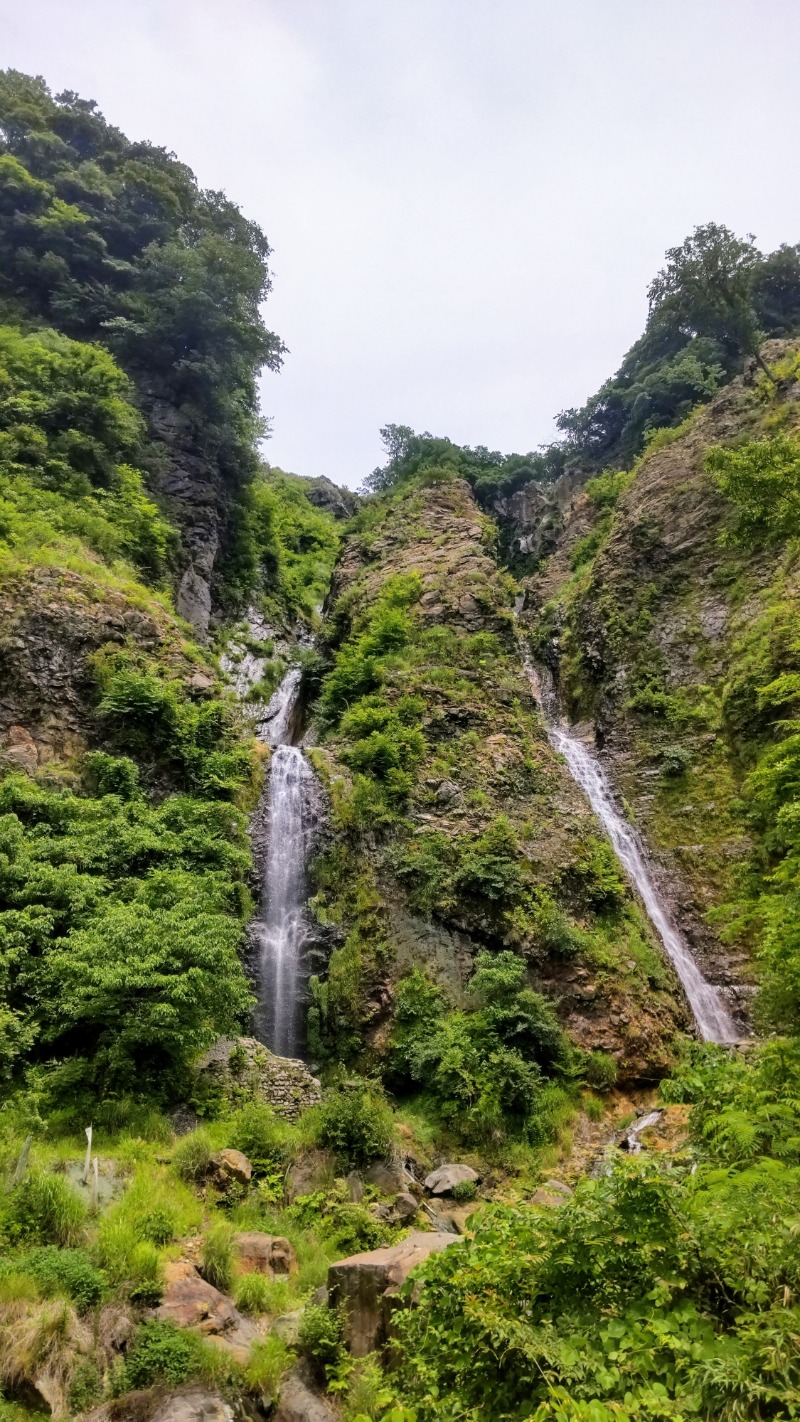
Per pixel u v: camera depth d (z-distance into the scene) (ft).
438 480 131.95
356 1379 19.19
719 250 122.72
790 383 97.66
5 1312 18.99
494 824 59.82
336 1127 35.09
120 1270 21.89
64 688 54.70
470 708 72.54
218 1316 21.67
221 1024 37.14
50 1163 27.20
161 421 106.73
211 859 49.32
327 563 150.82
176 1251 24.35
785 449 40.42
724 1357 11.31
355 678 80.12
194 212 128.98
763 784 39.32
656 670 86.12
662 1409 10.77
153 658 61.52
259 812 59.98
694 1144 23.09
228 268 112.68
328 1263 26.23
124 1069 33.99
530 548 143.54
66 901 40.16
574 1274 13.80
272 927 54.24
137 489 89.92
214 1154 30.96
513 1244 14.46
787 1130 18.43
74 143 128.16
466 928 53.62
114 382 91.86
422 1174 37.78
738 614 82.02
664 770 76.69
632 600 94.94
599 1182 15.07
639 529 100.01
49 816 45.98
